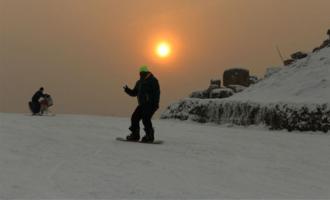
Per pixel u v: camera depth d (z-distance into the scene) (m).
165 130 17.80
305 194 7.30
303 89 25.91
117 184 7.09
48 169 7.92
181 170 8.72
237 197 6.77
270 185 7.92
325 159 11.36
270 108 22.17
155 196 6.48
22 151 9.73
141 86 12.49
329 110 20.08
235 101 24.17
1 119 18.44
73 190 6.52
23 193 6.19
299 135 18.28
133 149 11.09
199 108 26.00
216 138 15.29
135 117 12.65
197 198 6.54
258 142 14.63
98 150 10.56
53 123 17.59
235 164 9.86
